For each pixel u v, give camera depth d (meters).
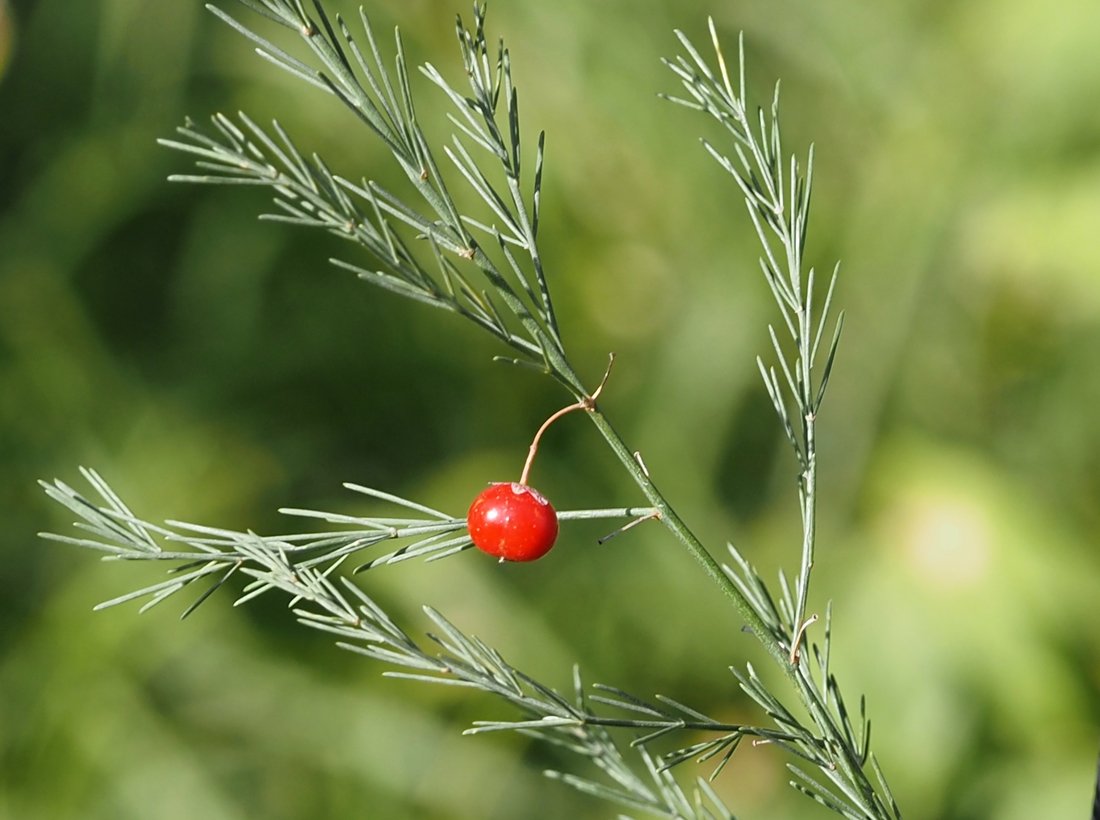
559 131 0.75
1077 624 0.71
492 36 0.74
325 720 0.69
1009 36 0.76
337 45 0.37
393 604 0.70
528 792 0.69
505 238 0.37
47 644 0.68
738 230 0.76
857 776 0.37
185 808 0.66
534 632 0.70
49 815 0.66
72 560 0.71
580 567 0.73
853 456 0.76
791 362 0.76
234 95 0.76
